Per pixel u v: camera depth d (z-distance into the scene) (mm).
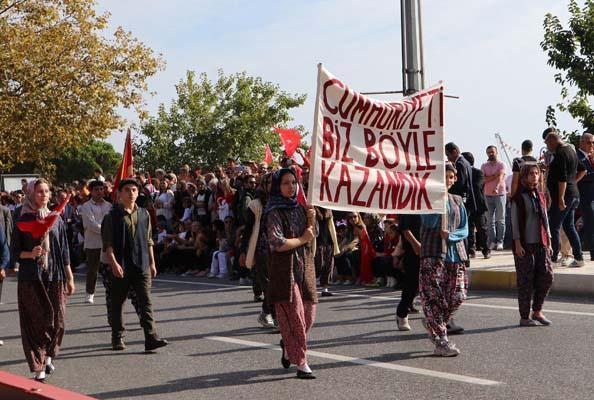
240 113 56188
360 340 9117
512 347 8344
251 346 9102
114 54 35875
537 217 9523
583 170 13852
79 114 35312
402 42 15945
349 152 7531
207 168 54844
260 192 9922
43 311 7758
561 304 11195
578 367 7332
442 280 8172
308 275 7422
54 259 7898
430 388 6781
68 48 35156
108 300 9352
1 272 9523
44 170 42938
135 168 53844
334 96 7406
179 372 7855
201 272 18484
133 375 7812
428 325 8156
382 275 14383
